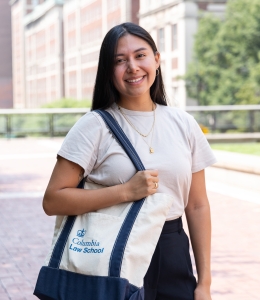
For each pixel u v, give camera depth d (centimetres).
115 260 201
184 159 225
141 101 229
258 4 3638
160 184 221
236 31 3666
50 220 774
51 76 7469
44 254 607
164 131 227
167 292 224
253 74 3569
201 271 232
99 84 229
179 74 4206
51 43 7438
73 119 2266
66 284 204
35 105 8331
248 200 854
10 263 575
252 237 645
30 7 8800
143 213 207
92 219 209
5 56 9812
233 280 504
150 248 206
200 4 4253
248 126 2184
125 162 217
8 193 988
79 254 204
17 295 480
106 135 220
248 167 917
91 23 6075
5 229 726
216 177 1016
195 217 239
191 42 4216
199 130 235
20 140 2144
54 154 1600
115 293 198
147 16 4825
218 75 3741
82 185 225
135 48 223
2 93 9762
